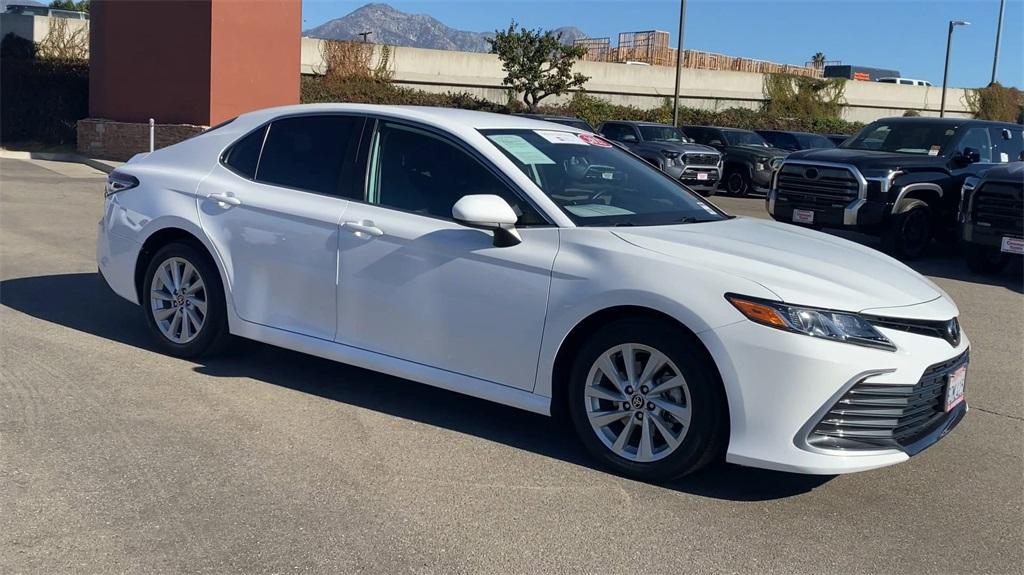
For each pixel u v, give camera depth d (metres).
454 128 4.80
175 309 5.67
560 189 4.62
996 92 53.56
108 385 5.18
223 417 4.76
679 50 28.53
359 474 4.11
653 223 4.60
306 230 5.03
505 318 4.38
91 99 23.38
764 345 3.77
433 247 4.57
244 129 5.61
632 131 21.89
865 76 61.66
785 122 42.31
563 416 4.51
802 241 4.68
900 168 11.66
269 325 5.24
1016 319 8.47
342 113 5.20
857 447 3.80
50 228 10.97
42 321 6.55
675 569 3.38
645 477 4.13
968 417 5.46
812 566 3.45
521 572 3.31
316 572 3.24
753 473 4.35
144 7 21.61
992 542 3.73
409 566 3.32
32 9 33.59
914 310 3.98
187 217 5.50
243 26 21.41
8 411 4.70
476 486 4.04
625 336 4.09
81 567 3.21
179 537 3.46
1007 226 10.38
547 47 33.06
